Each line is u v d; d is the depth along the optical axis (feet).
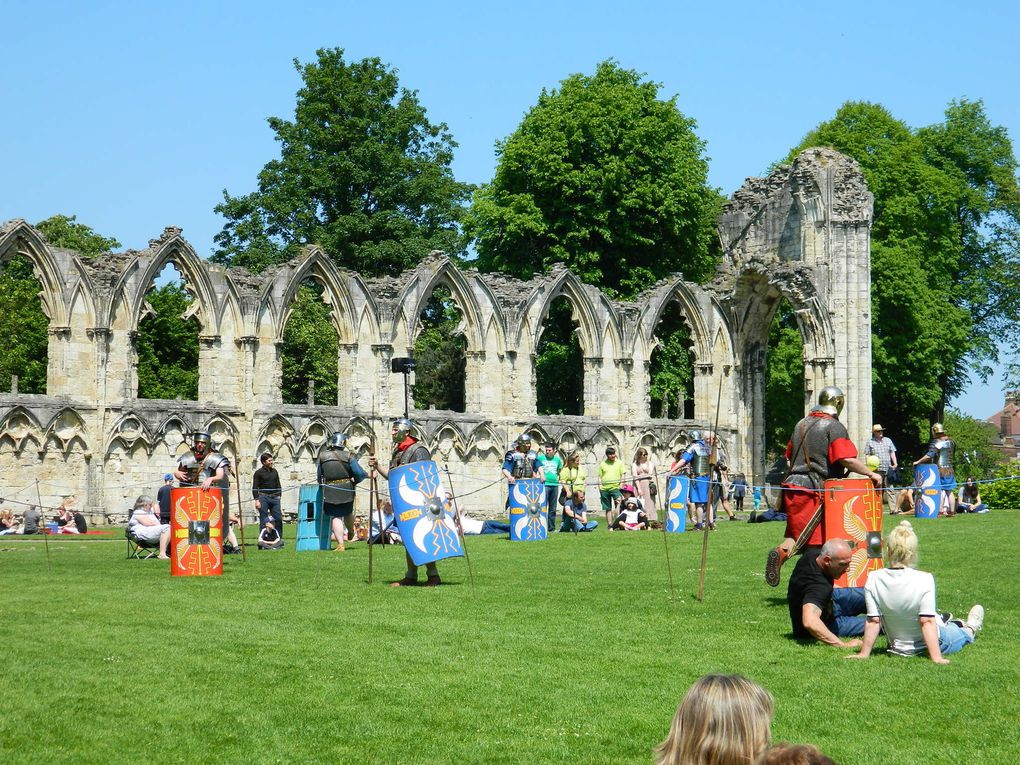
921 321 240.53
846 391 186.70
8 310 256.73
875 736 43.24
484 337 180.34
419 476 79.30
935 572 83.92
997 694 48.49
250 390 161.07
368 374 171.42
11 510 142.31
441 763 40.50
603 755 41.24
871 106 258.98
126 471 151.74
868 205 188.96
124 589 76.38
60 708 45.98
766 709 26.89
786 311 261.03
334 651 55.77
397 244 270.67
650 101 238.68
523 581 81.30
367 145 274.36
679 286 196.54
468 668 52.60
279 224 277.03
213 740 42.63
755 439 199.82
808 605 58.54
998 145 267.39
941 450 136.98
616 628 61.98
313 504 110.01
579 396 244.01
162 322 264.11
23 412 143.13
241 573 86.74
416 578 80.02
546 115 231.30
